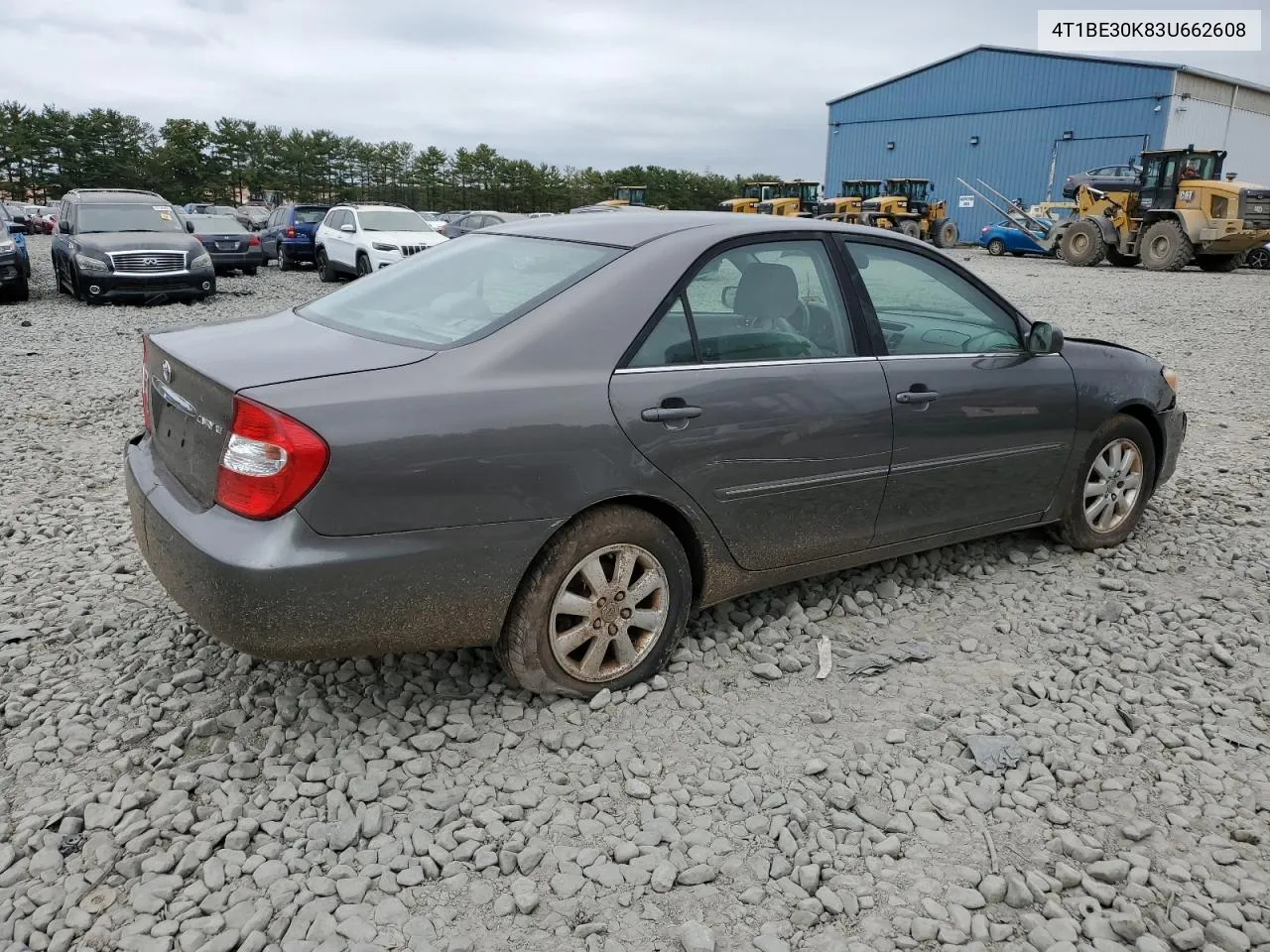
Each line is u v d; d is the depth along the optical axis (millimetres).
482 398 2863
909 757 3049
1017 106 43219
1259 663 3695
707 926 2348
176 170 92125
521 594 3062
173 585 2861
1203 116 40031
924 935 2326
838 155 51344
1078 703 3379
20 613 3893
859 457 3664
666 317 3246
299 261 25641
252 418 2648
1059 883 2500
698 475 3270
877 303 3822
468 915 2371
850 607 4066
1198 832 2721
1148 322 14414
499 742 3053
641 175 102750
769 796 2820
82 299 15844
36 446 6512
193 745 3035
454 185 101875
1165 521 5316
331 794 2760
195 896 2396
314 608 2691
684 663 3553
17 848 2551
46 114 89562
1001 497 4250
